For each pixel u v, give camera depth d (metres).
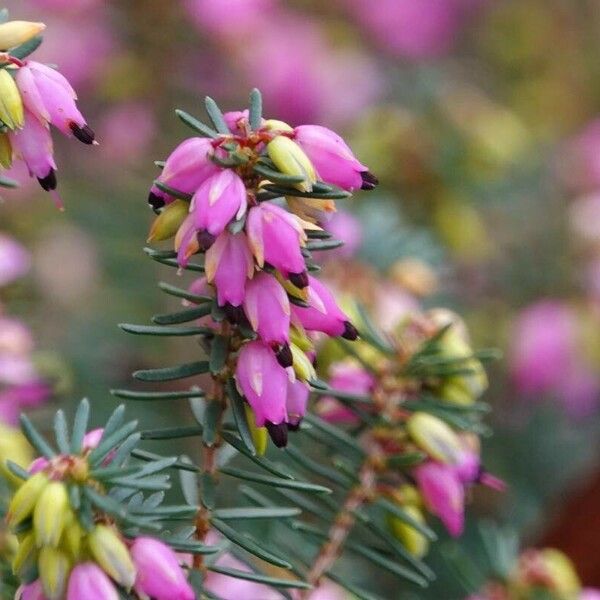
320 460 0.24
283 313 0.16
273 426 0.16
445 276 0.31
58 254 0.32
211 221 0.16
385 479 0.19
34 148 0.16
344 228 0.25
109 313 0.31
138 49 0.34
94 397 0.29
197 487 0.17
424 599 0.26
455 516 0.19
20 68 0.16
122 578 0.15
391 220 0.25
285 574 0.21
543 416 0.34
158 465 0.16
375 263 0.25
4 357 0.22
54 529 0.15
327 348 0.20
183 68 0.34
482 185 0.33
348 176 0.16
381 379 0.19
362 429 0.20
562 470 0.33
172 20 0.34
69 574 0.15
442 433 0.19
